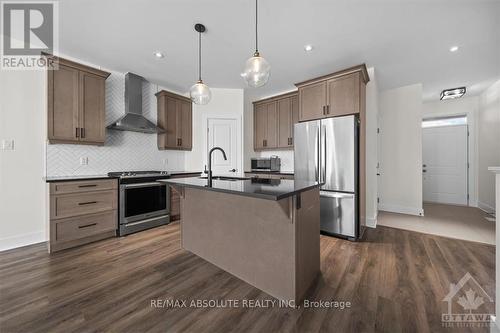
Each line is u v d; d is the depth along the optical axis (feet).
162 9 6.75
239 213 6.30
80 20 7.31
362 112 10.20
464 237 9.60
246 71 6.38
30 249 8.31
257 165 14.90
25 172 8.77
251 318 4.72
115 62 10.42
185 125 14.07
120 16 7.10
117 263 7.22
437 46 8.92
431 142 17.71
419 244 8.82
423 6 6.61
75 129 9.25
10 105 8.43
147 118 13.05
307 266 5.74
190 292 5.66
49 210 7.95
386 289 5.72
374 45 8.83
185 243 8.30
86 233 8.81
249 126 15.99
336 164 9.79
